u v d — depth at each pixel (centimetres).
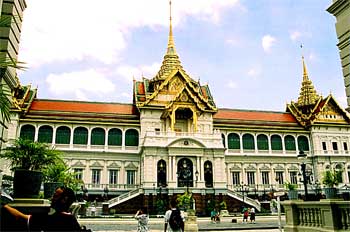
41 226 668
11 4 1631
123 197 5850
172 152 6291
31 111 6744
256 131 7712
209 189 6172
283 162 7638
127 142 6988
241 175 7369
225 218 4947
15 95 6775
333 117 8062
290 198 2347
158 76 7788
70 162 6606
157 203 5694
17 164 1666
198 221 4966
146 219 2348
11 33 1602
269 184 7356
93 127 6912
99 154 6775
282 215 5212
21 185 1381
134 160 6894
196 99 7156
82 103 7338
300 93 8925
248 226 3816
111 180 6725
